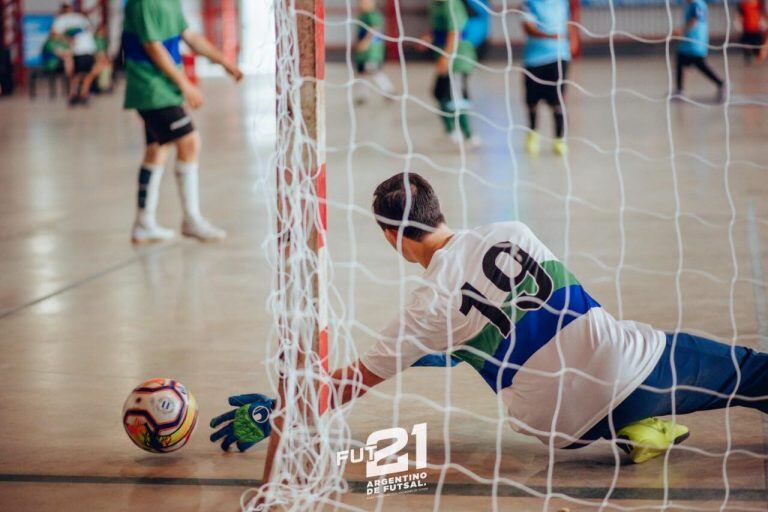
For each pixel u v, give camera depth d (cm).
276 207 302
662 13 2475
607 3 2486
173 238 740
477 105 1555
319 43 290
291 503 299
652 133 1170
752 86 1617
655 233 672
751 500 296
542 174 933
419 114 1548
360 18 1842
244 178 999
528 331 312
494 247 317
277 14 290
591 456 335
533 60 1034
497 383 316
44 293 589
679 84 1519
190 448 354
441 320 312
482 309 311
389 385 410
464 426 365
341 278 588
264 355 458
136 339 490
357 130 1352
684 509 291
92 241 737
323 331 304
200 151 1197
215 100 1808
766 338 446
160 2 665
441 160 1050
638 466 325
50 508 309
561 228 698
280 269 299
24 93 2052
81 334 502
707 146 1048
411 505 303
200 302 557
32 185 1000
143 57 686
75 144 1305
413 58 2634
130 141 1326
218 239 722
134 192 948
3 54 1998
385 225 322
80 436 368
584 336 311
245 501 310
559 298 314
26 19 2128
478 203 801
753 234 655
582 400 311
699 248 624
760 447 335
